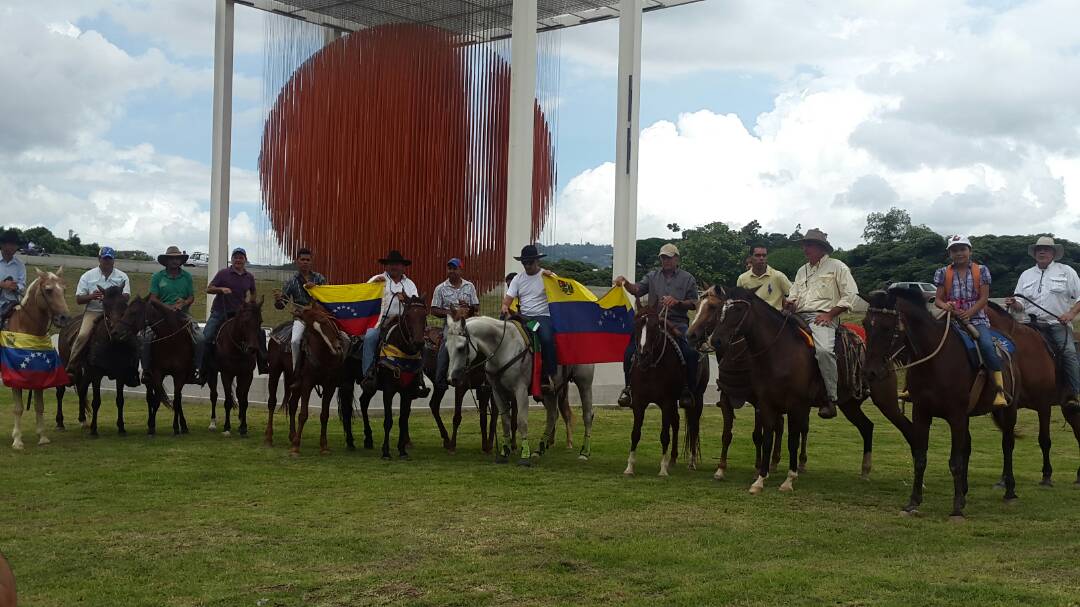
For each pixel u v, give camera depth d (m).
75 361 12.90
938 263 41.75
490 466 11.21
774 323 9.77
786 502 9.20
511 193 17.67
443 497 9.21
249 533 7.64
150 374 12.88
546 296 11.76
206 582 6.27
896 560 6.96
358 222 19.58
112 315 12.14
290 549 7.13
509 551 7.13
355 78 19.75
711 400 19.52
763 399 9.80
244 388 13.48
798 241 10.71
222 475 10.28
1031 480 10.93
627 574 6.54
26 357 11.68
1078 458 12.90
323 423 11.99
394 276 12.37
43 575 6.42
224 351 13.10
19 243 12.81
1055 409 20.70
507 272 17.67
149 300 12.80
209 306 21.00
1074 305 10.39
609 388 18.67
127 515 8.27
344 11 21.94
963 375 8.59
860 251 46.50
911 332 8.60
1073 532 7.95
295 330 12.09
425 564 6.75
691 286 11.32
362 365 11.86
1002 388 8.81
